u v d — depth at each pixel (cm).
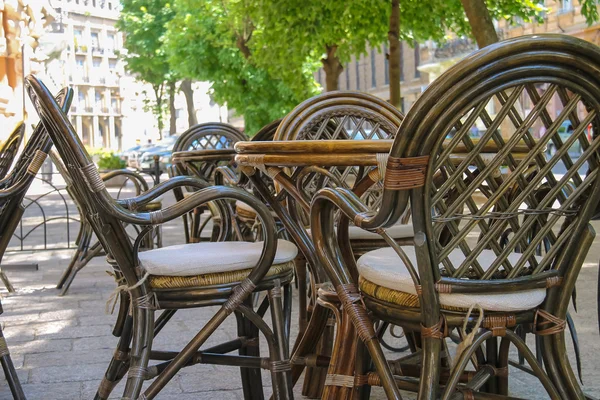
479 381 188
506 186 149
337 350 189
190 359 206
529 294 155
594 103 145
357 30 1092
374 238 240
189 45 1769
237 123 4744
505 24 2802
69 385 275
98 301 440
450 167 154
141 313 188
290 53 1155
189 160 386
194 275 190
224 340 337
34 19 1104
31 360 311
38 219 1049
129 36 2708
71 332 361
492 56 132
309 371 252
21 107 1091
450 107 136
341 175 279
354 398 186
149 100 3600
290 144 198
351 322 188
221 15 1508
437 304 149
